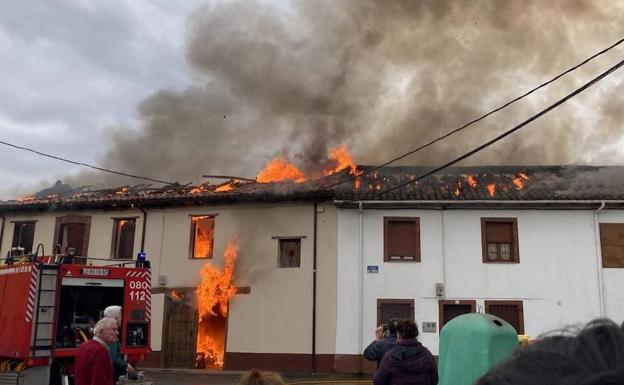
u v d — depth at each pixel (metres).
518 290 19.45
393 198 20.09
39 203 23.05
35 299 10.94
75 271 11.64
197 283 21.30
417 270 19.83
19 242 23.84
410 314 19.53
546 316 19.17
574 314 19.11
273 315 20.30
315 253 20.39
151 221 22.45
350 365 19.23
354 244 20.23
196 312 21.02
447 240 20.02
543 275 19.48
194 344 20.75
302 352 19.73
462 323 5.86
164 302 21.36
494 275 19.64
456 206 20.09
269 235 21.05
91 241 22.86
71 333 11.41
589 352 0.73
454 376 5.75
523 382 0.73
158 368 20.55
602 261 19.48
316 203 20.78
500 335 5.64
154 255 22.03
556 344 0.79
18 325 10.98
